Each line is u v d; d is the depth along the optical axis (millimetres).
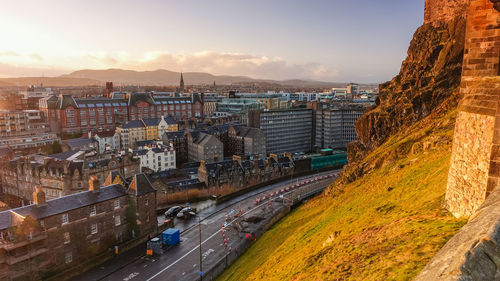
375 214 39438
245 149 183125
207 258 66812
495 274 9617
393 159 69500
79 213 63562
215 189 119938
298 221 72750
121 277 59750
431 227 23688
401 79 105625
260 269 48219
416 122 84062
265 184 131500
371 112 104312
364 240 29828
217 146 166000
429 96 85500
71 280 58406
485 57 27047
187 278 59188
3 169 125125
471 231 11930
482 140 20312
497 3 26047
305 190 118562
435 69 88562
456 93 76312
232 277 55156
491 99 20422
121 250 68688
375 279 19547
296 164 155250
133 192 73062
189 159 178375
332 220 54156
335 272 25188
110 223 69750
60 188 105750
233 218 89938
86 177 107812
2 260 53688
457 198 24125
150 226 76438
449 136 56125
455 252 11078
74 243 62625
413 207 33344
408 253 20906
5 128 190375
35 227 55812
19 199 119312
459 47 82250
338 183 83562
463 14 82938
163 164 145875
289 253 48094
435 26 95500
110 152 146375
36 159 126500
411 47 103625
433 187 36875
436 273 10633
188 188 115562
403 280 17531
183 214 91250
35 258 56969
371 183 63469
